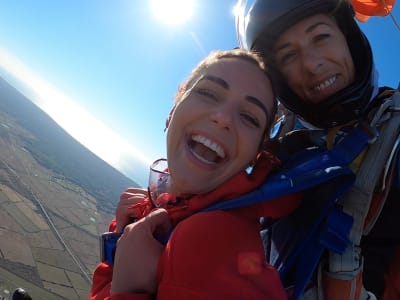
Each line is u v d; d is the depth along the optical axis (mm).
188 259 284
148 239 322
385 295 425
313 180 366
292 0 469
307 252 368
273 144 486
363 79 460
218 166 378
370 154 403
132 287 302
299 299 364
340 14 473
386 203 418
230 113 369
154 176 454
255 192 354
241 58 406
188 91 406
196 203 366
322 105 471
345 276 362
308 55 469
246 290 276
